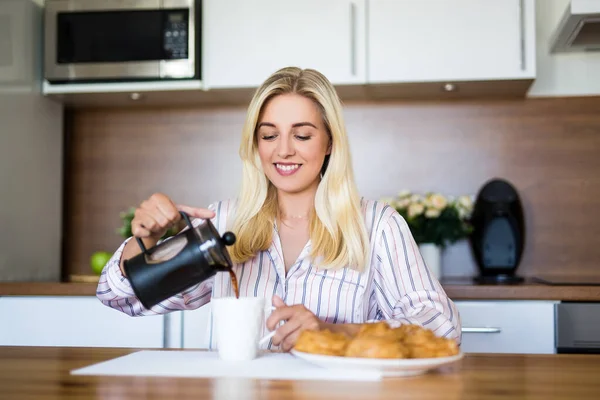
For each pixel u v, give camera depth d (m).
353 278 1.48
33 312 2.44
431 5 2.56
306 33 2.61
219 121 3.03
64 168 3.10
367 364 0.97
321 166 1.52
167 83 2.69
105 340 2.41
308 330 1.08
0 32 2.49
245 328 1.15
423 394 0.88
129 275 1.13
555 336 2.27
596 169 2.83
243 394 0.88
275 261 1.51
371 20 2.59
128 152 3.07
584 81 2.84
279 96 1.46
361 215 1.50
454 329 1.33
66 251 3.08
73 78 2.70
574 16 2.29
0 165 2.49
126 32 2.67
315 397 0.86
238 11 2.64
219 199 3.01
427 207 2.68
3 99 2.51
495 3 2.54
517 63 2.53
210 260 1.13
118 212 3.06
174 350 1.30
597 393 0.90
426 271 1.50
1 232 2.49
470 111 2.89
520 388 0.93
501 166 2.88
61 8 2.69
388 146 2.93
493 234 2.68
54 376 1.01
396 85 2.64
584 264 2.82
